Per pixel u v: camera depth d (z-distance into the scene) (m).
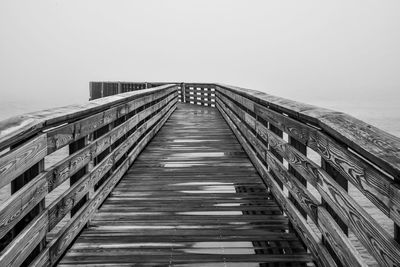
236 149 7.10
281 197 3.69
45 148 2.38
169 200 4.27
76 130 2.98
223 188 4.71
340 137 1.97
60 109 2.77
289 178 3.34
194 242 3.20
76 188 3.01
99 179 3.75
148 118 8.05
